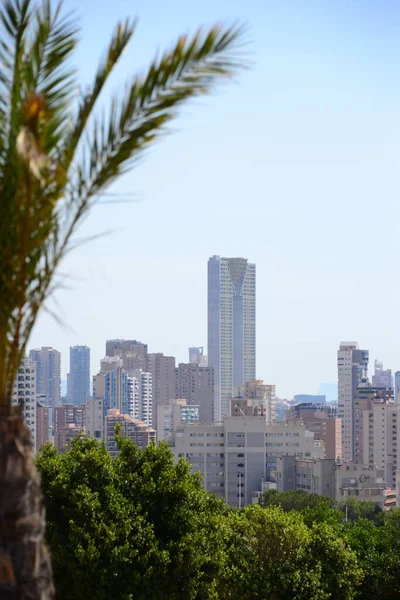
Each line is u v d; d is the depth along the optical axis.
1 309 14.91
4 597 14.62
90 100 14.87
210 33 14.12
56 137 14.45
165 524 48.00
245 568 56.19
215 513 54.97
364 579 62.72
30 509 15.02
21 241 14.41
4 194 14.52
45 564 15.25
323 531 59.03
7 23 14.88
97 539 45.09
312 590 54.84
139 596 44.62
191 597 46.53
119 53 14.79
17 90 14.65
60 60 14.76
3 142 14.62
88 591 44.22
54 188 14.13
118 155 14.43
